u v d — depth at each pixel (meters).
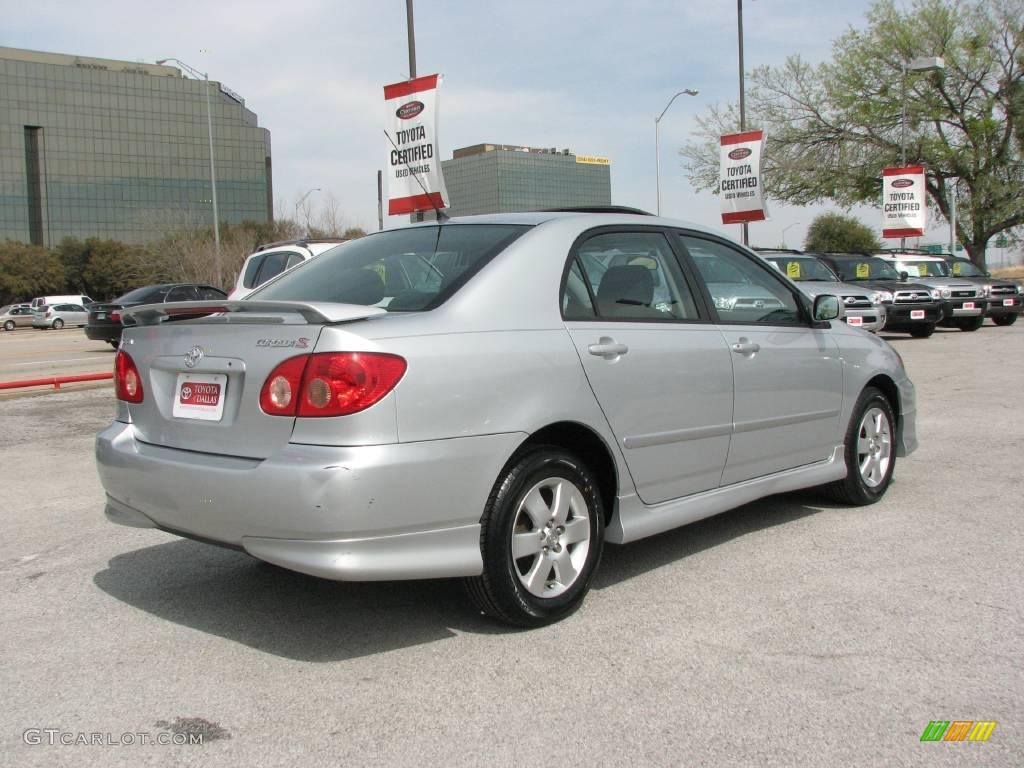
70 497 6.23
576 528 3.81
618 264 4.21
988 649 3.44
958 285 20.45
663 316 4.30
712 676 3.24
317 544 3.15
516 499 3.55
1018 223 34.91
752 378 4.63
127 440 3.84
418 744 2.80
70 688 3.22
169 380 3.71
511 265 3.77
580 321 3.89
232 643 3.60
